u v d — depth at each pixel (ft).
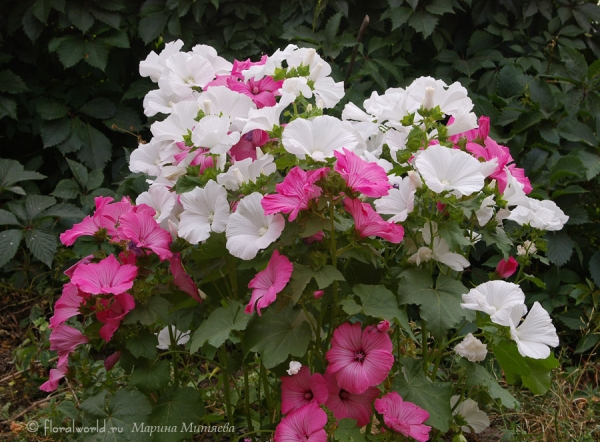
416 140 3.78
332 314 3.86
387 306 3.68
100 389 4.07
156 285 3.87
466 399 4.20
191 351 3.67
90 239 6.03
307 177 3.48
